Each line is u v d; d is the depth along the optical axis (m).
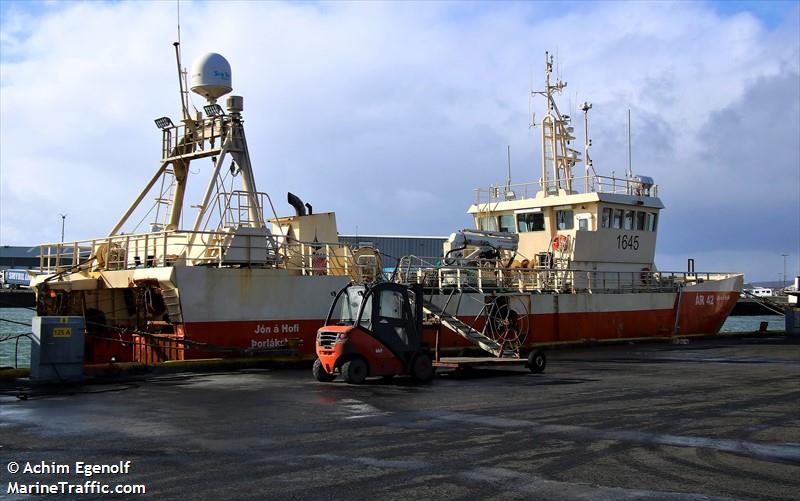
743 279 34.62
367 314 15.95
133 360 20.64
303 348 20.02
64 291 20.89
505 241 26.77
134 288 20.14
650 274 31.02
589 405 12.66
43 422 10.77
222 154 20.83
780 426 10.68
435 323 18.89
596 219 29.25
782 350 26.30
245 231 19.45
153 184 22.88
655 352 25.28
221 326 18.75
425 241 46.03
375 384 15.79
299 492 7.11
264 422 10.84
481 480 7.56
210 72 21.81
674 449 9.08
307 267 21.12
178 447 9.09
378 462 8.32
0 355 33.56
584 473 7.88
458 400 13.26
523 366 20.08
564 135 31.52
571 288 27.83
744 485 7.47
